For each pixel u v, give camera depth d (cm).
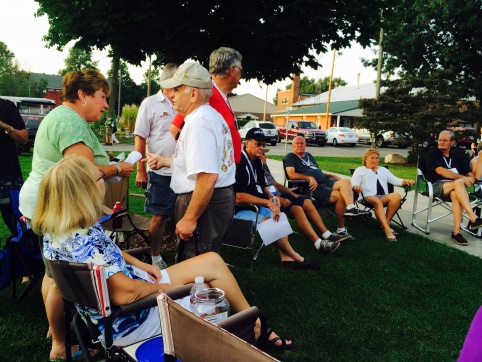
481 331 106
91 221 191
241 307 251
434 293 386
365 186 583
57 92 6931
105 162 270
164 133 402
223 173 260
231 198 268
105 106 268
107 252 192
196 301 222
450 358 281
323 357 275
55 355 260
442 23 1964
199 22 457
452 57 1986
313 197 569
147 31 464
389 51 2169
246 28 443
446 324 328
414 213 643
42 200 191
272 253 482
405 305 359
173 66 385
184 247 270
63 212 186
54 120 246
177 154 262
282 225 419
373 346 292
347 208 542
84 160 195
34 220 193
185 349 138
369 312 343
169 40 472
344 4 436
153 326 210
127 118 2836
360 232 595
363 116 1881
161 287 205
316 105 4647
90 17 454
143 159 407
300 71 543
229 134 267
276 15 444
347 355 279
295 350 283
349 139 2966
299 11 418
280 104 6556
